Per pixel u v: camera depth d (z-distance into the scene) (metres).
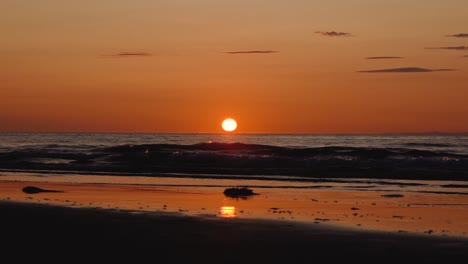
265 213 16.50
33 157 43.09
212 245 11.76
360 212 16.88
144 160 38.28
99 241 12.09
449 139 112.25
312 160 35.03
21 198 20.36
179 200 19.86
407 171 30.47
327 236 12.64
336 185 25.45
